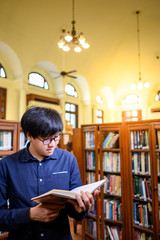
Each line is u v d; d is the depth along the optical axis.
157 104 13.90
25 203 1.01
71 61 10.16
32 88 9.34
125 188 2.67
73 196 0.83
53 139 0.97
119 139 2.74
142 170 2.58
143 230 2.51
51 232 1.01
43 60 8.95
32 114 0.95
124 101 15.21
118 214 2.75
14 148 2.76
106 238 2.83
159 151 2.42
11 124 2.73
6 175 1.06
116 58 12.00
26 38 7.69
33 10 6.95
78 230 3.59
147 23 9.45
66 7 7.39
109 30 9.58
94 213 2.96
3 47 7.54
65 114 11.14
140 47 11.38
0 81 7.87
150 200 2.51
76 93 12.21
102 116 14.77
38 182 1.05
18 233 1.01
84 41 5.61
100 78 12.66
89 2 7.51
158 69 12.71
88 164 3.10
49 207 0.89
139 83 9.67
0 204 1.00
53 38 8.48
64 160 1.18
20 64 8.07
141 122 2.58
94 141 2.99
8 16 6.64
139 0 7.90
